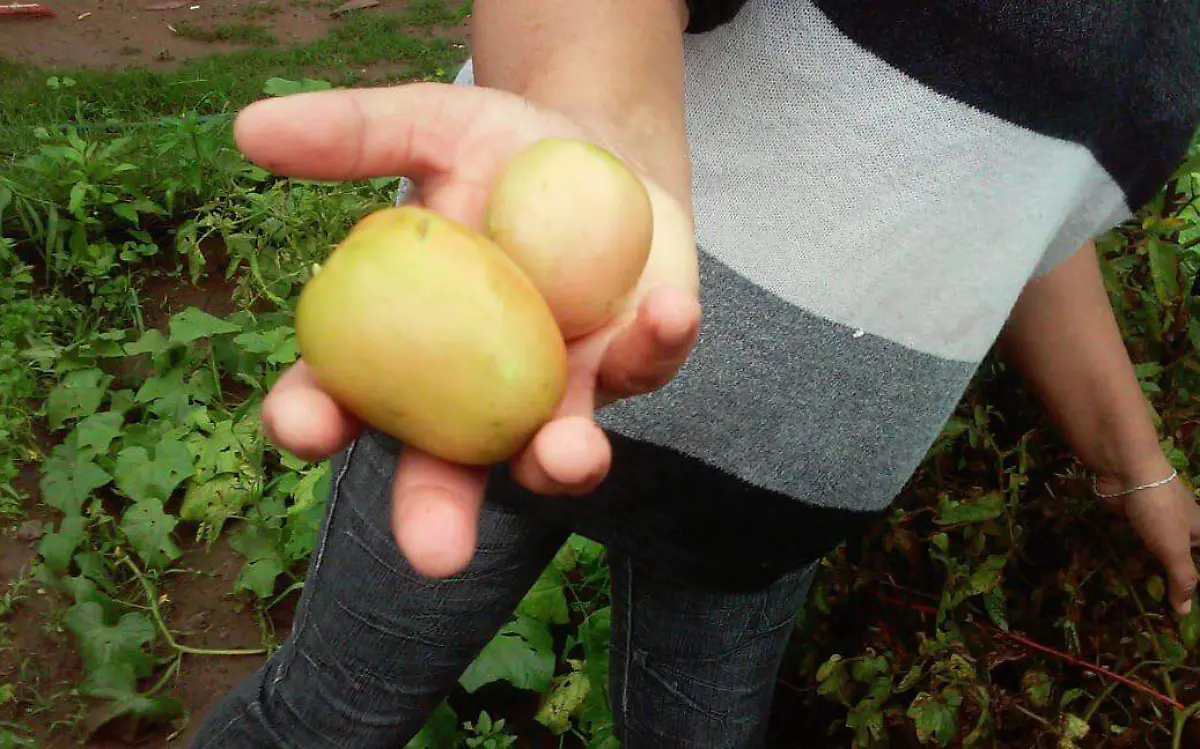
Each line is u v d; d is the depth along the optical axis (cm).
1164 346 64
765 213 36
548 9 29
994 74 34
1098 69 35
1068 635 59
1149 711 59
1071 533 63
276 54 172
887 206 36
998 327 42
